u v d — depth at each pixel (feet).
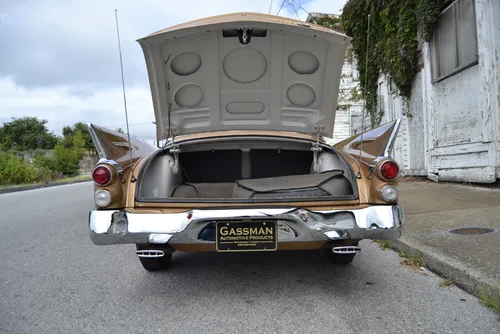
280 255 12.85
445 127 25.67
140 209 8.65
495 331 7.18
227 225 8.41
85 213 24.61
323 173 10.37
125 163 9.23
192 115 12.01
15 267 12.34
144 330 7.65
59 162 129.08
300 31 9.81
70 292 9.92
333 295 9.20
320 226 8.45
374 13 33.30
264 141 12.16
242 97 11.71
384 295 9.11
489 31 20.62
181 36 9.82
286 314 8.19
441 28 25.61
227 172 13.56
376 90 35.65
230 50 10.53
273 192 9.44
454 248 11.19
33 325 8.00
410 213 16.53
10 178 70.74
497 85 20.47
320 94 11.65
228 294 9.46
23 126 189.88
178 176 11.85
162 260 11.37
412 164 30.83
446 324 7.50
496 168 20.68
